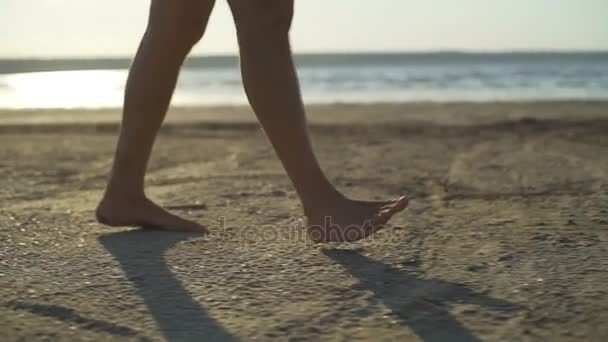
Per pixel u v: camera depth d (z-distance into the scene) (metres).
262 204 2.35
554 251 1.66
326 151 4.33
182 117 8.77
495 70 34.38
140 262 1.58
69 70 57.38
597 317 1.20
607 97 12.86
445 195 2.55
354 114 8.73
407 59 67.94
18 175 3.24
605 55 73.44
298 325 1.18
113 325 1.19
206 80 26.02
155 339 1.12
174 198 2.49
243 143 4.96
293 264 1.56
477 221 2.03
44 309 1.26
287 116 1.61
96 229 1.95
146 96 1.83
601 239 1.77
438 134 5.50
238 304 1.29
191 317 1.22
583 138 4.86
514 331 1.15
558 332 1.14
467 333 1.14
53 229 1.95
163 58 1.79
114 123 7.43
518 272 1.48
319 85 20.45
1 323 1.19
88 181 3.05
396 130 5.91
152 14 1.78
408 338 1.12
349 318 1.22
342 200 1.68
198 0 1.73
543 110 8.73
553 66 41.69
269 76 1.59
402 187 2.77
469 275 1.46
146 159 1.91
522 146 4.43
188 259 1.61
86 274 1.48
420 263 1.56
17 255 1.65
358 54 81.50
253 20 1.59
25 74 44.34
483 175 3.09
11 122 7.97
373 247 1.71
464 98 13.12
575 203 2.32
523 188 2.68
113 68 61.41
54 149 4.62
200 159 3.90
